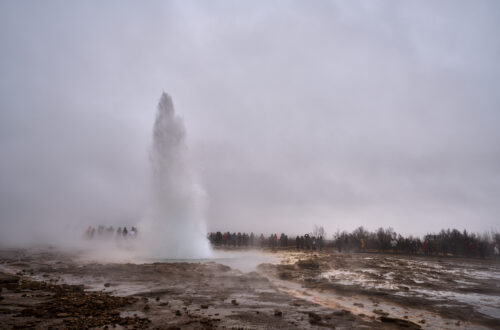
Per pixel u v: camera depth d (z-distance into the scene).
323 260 24.84
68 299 9.48
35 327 6.90
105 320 7.49
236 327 7.28
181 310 8.79
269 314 8.52
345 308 9.79
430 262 28.20
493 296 11.98
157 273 15.23
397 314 9.16
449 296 11.91
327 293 12.30
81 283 13.09
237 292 11.63
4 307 8.49
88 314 8.04
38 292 10.62
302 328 7.30
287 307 9.41
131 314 8.24
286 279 15.54
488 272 21.00
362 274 17.64
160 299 10.24
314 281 14.95
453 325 8.12
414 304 10.48
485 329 7.86
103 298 9.81
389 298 11.39
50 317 7.68
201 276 14.88
